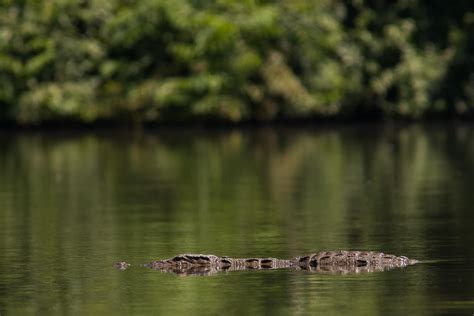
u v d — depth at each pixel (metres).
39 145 59.28
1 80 68.62
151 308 20.94
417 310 20.41
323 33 71.31
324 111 71.12
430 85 73.44
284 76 69.31
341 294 21.75
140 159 51.03
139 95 69.00
